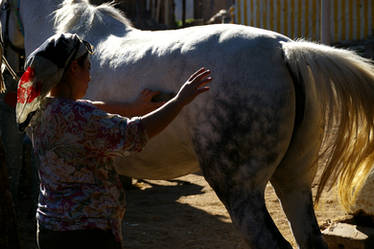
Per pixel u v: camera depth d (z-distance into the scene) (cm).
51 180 207
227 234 435
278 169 282
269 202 521
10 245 301
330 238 359
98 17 349
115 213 212
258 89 257
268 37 270
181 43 286
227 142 262
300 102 264
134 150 200
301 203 285
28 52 399
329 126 267
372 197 373
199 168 305
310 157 277
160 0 1842
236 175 263
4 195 298
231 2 1962
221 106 262
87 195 204
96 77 322
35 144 212
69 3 365
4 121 519
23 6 408
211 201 552
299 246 286
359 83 263
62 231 204
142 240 421
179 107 200
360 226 376
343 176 288
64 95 212
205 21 2000
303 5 1230
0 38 424
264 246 254
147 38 313
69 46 205
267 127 257
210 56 270
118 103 290
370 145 269
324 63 263
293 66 260
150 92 287
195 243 412
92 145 200
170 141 287
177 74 279
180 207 530
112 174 213
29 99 203
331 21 1233
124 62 308
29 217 478
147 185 658
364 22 1199
